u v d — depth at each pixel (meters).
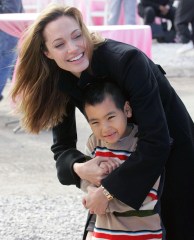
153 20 12.97
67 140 3.02
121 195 2.60
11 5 6.87
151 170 2.58
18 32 5.89
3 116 7.03
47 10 2.65
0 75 6.61
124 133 2.76
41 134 6.47
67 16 2.62
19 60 2.79
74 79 2.79
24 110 2.91
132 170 2.59
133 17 10.50
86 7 10.80
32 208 4.44
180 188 2.88
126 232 2.70
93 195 2.66
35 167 5.42
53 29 2.61
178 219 2.91
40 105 2.88
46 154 5.80
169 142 2.60
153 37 13.01
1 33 6.22
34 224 4.16
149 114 2.56
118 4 10.54
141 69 2.56
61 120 2.96
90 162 2.72
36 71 2.80
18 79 2.83
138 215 2.70
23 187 4.89
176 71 9.83
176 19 11.76
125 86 2.60
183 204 2.90
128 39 6.00
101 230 2.75
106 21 11.52
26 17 6.04
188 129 2.87
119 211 2.70
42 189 4.85
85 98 2.71
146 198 2.69
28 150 5.93
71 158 2.85
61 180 2.90
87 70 2.69
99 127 2.70
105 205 2.65
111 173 2.63
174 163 2.85
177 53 11.34
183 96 8.16
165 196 2.90
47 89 2.85
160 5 13.06
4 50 6.25
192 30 11.56
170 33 13.07
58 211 4.39
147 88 2.56
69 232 4.04
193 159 2.87
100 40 2.67
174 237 2.95
